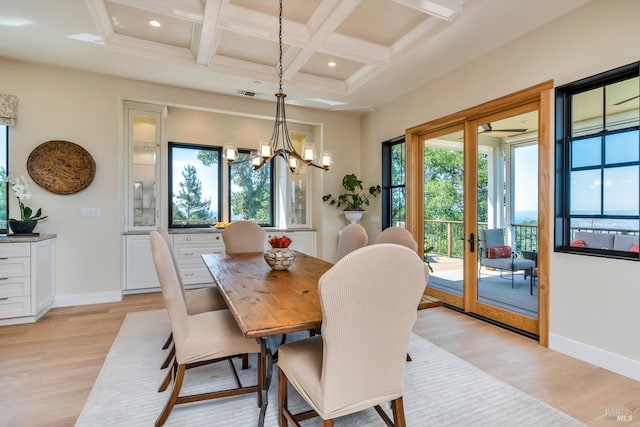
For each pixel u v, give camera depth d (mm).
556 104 2662
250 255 3314
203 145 5137
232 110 4602
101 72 3816
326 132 5320
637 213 2248
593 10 2416
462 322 3369
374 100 4727
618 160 2354
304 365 1485
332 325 1211
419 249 4305
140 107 4383
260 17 2838
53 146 3648
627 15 2236
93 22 2783
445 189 3920
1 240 3090
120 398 1963
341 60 3768
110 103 3916
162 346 2715
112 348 2668
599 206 2457
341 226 5477
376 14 2854
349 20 2949
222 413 1846
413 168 4344
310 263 2826
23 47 3223
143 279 4352
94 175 3844
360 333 1271
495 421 1766
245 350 1825
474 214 3574
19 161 3549
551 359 2502
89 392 2027
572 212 2623
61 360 2453
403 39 3258
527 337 2951
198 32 3092
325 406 1278
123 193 4320
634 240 2256
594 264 2428
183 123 5008
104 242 3924
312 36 3008
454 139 3791
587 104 2535
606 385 2125
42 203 3648
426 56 3342
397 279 1274
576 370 2326
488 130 3389
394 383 1414
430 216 4148
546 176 2730
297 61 3551
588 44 2447
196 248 4621
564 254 2617
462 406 1898
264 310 1537
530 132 2984
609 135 2402
